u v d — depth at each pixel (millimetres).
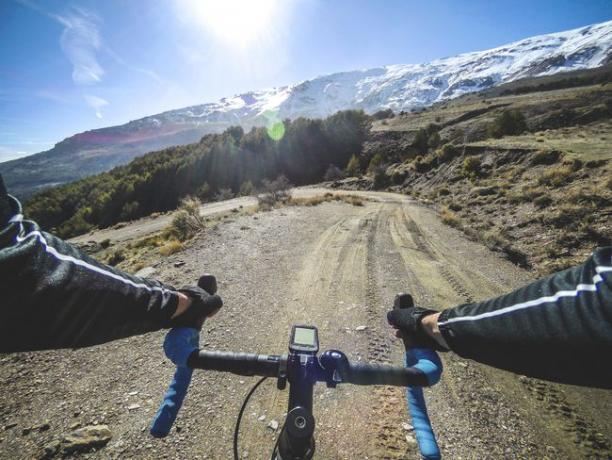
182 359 827
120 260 10914
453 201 19156
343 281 6777
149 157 107000
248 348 4336
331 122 83938
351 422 3016
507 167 21047
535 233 10234
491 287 6730
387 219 14727
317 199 21875
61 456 2590
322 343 4414
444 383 3570
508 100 86188
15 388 3406
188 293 931
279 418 3033
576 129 28969
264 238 10484
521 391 3473
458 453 2654
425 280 6934
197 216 13742
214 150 78750
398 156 58656
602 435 2895
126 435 2809
